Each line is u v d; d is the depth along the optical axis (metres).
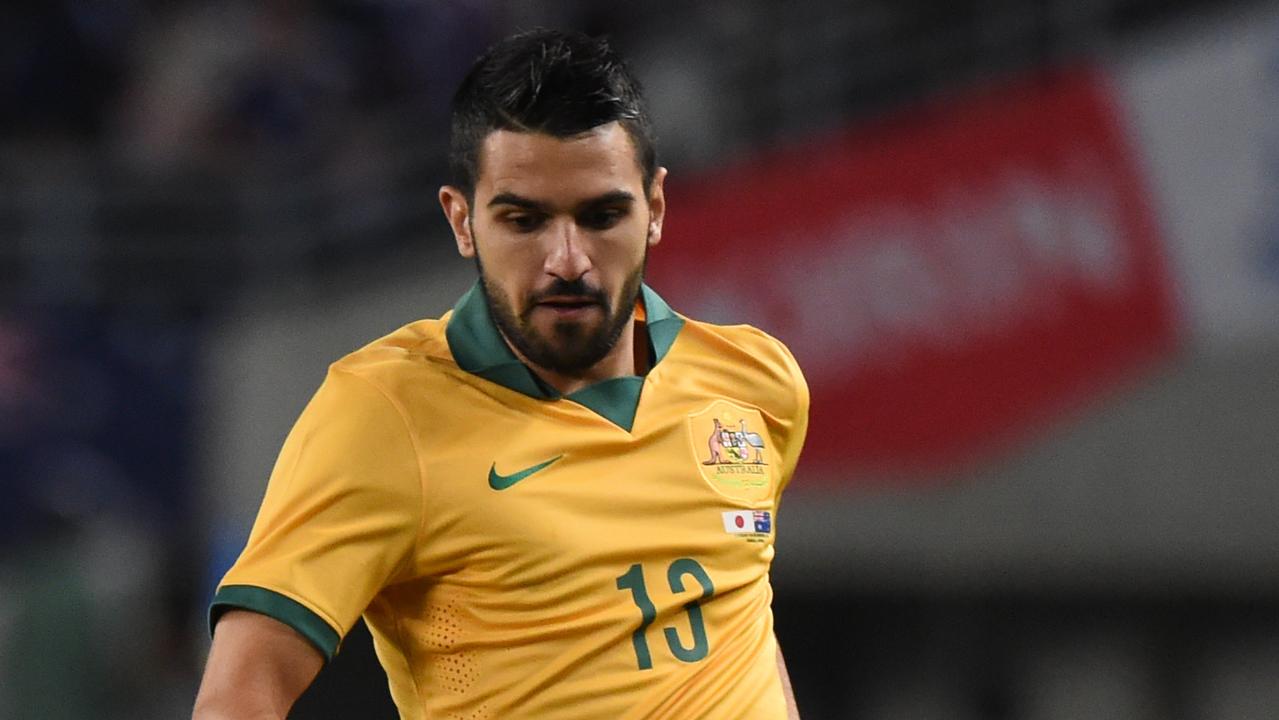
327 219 29.06
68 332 28.34
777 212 24.30
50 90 32.28
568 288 8.27
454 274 27.22
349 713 24.08
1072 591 23.84
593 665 8.32
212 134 31.97
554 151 8.14
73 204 29.41
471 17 32.81
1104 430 22.17
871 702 25.23
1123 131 21.97
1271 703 22.62
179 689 24.06
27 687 19.80
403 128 29.77
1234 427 21.28
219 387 28.56
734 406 9.31
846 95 24.28
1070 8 22.50
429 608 8.48
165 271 29.22
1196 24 21.47
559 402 8.66
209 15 32.97
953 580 23.91
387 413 8.38
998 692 24.45
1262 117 20.97
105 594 22.84
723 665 8.64
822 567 24.31
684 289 25.06
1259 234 21.03
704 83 25.92
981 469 22.89
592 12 29.59
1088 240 22.17
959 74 23.36
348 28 33.66
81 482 27.45
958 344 23.05
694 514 8.74
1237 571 22.03
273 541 8.21
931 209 23.22
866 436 23.59
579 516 8.45
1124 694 23.59
